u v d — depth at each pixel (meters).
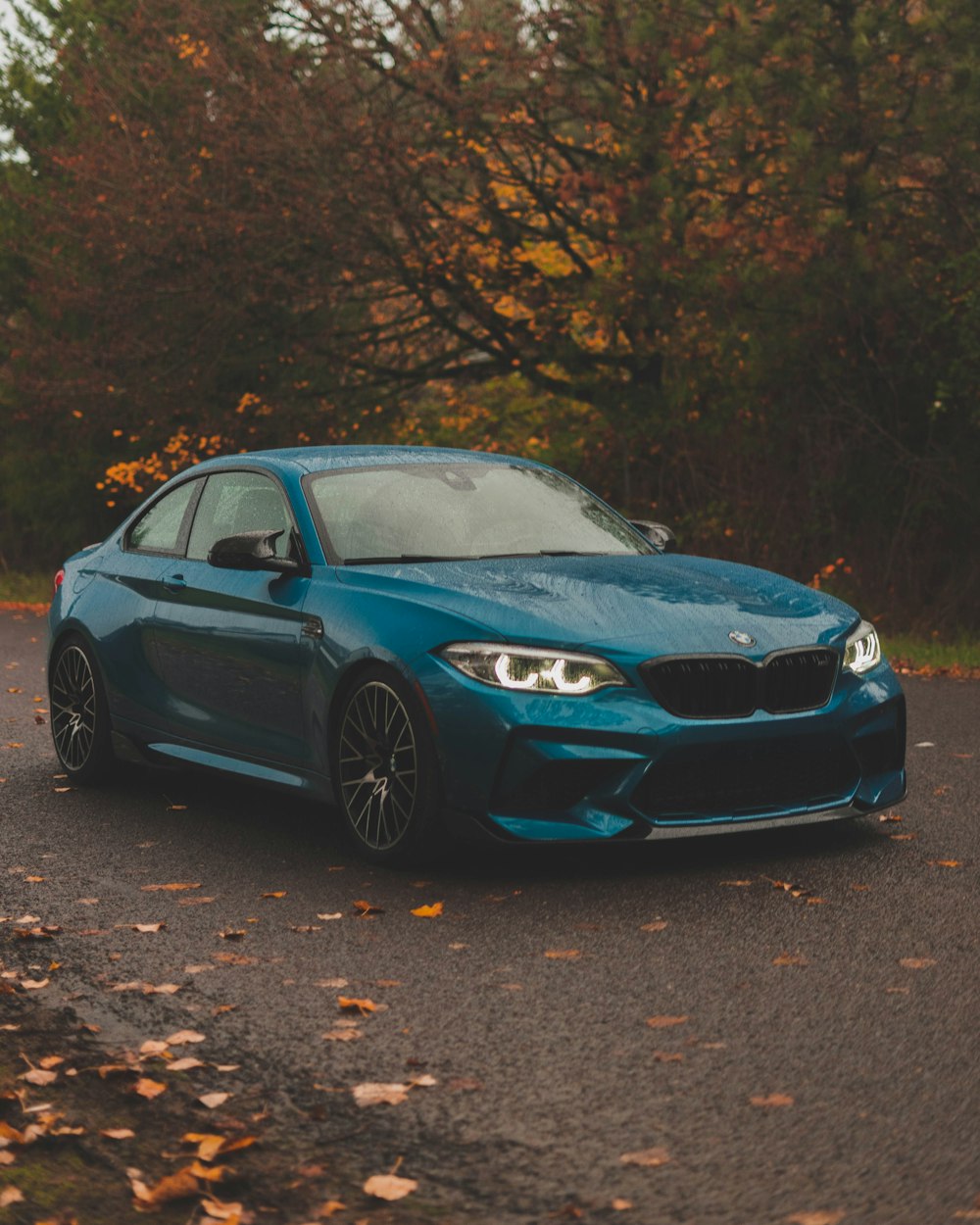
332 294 21.02
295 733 6.52
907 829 6.55
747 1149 3.49
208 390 22.45
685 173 17.17
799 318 16.72
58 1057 4.27
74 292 22.80
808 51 16.06
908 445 17.28
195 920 5.54
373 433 23.34
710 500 18.91
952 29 15.33
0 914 5.72
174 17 21.52
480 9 19.17
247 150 20.08
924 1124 3.58
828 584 17.28
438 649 5.80
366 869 6.13
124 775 8.09
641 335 18.36
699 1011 4.40
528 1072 4.00
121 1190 3.48
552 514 7.13
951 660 13.53
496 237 20.09
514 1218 3.22
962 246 16.16
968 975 4.63
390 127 19.42
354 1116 3.77
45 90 27.66
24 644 16.34
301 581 6.54
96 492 28.55
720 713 5.71
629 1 17.36
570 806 5.65
